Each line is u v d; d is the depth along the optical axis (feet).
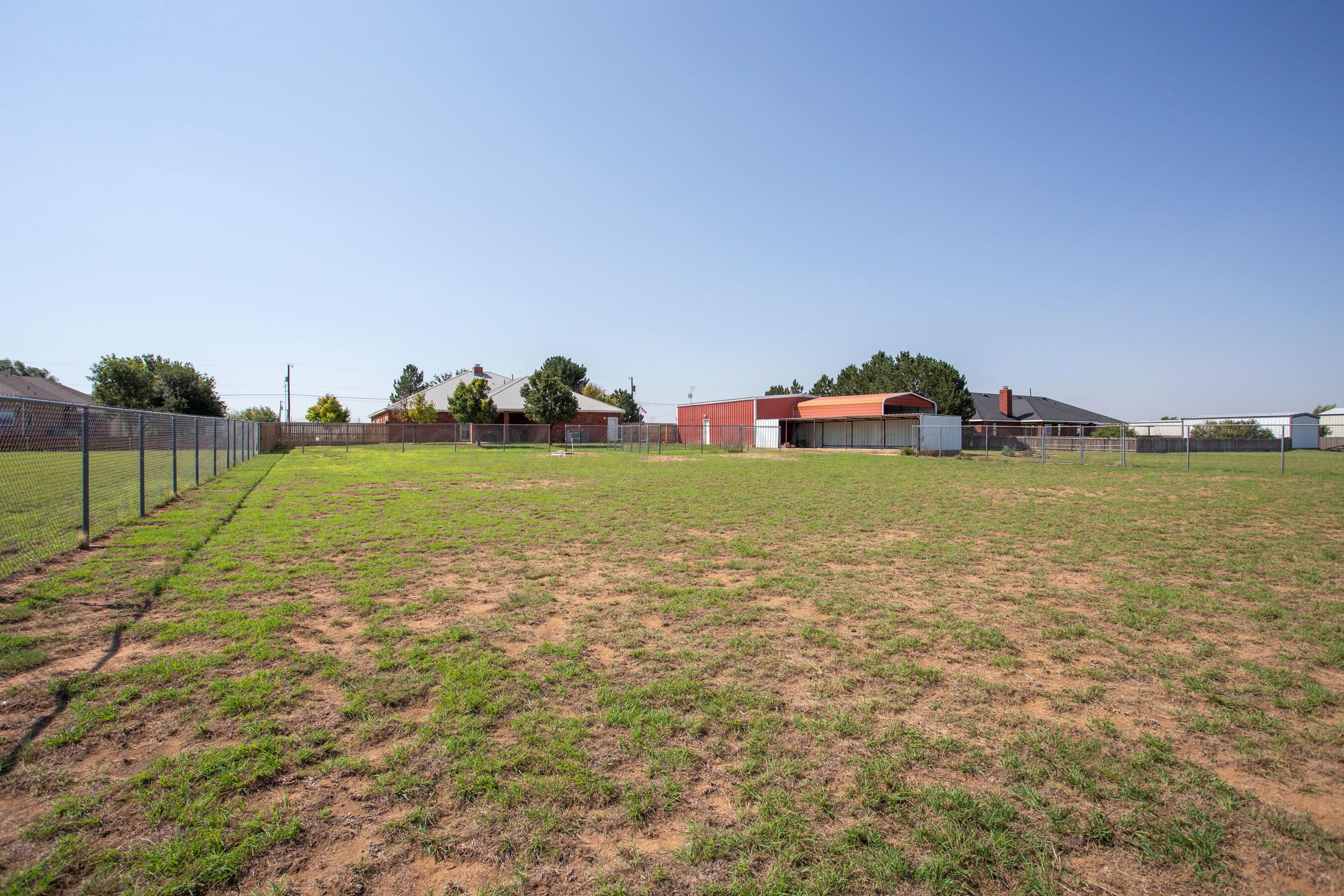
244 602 17.67
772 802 8.68
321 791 8.84
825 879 7.29
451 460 83.87
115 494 35.83
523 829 8.12
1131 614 17.35
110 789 8.70
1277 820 8.36
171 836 7.82
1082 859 7.68
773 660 13.93
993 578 21.22
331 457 91.45
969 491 47.09
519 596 18.56
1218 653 14.52
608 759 9.75
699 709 11.49
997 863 7.61
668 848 7.86
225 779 8.97
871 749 10.16
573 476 58.95
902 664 13.70
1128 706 11.85
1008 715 11.41
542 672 13.07
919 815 8.47
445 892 7.08
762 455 103.60
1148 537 28.55
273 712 11.13
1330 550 25.59
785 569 22.38
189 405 118.01
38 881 6.96
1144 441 122.72
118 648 14.06
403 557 23.72
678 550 25.61
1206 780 9.34
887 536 28.76
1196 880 7.32
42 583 19.11
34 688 11.80
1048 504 39.83
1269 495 44.34
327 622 16.22
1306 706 11.74
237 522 30.78
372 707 11.38
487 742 10.19
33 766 9.21
